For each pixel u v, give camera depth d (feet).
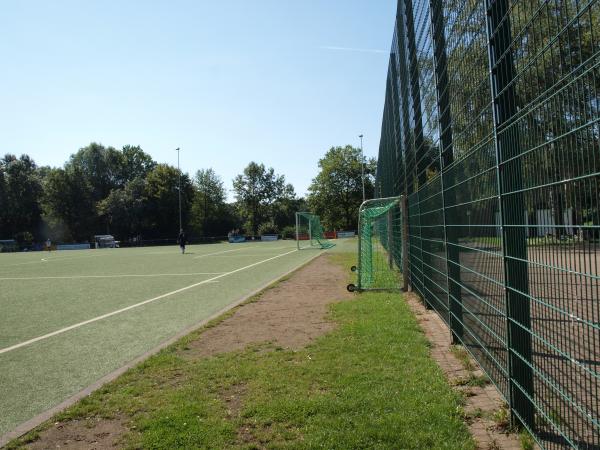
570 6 7.27
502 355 12.25
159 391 15.65
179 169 231.71
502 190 11.09
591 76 6.64
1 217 245.86
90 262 95.25
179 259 94.58
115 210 246.68
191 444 11.66
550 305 8.99
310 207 299.38
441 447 10.71
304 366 17.28
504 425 11.64
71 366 20.26
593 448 8.69
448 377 15.60
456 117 16.76
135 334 26.21
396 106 37.27
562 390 9.83
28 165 286.25
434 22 19.92
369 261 46.50
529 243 9.56
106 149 294.05
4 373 19.53
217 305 35.19
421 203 27.86
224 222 300.40
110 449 11.74
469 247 15.48
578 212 7.20
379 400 13.58
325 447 11.03
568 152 7.46
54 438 12.56
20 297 44.01
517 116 9.90
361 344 19.94
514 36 10.00
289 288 40.63
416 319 24.79
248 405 13.85
